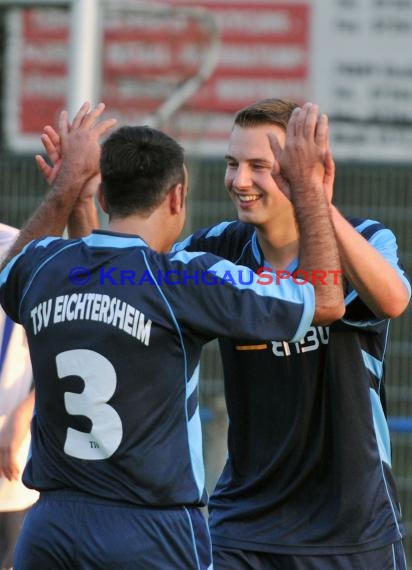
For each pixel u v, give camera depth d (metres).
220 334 10.91
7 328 15.66
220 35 32.00
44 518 11.17
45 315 11.25
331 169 11.09
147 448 10.95
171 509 11.08
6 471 15.24
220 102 31.77
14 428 15.18
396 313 12.15
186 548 11.11
